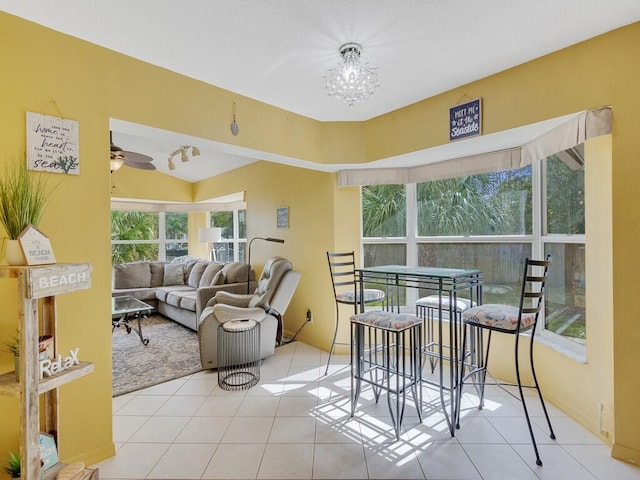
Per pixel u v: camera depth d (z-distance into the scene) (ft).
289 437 6.77
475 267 10.30
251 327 9.58
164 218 21.21
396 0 5.09
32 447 4.35
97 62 6.15
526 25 5.69
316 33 5.91
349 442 6.58
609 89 5.89
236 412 7.77
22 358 4.29
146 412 7.80
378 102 8.89
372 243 11.93
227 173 17.31
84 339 5.98
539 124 6.84
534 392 8.59
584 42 6.14
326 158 10.19
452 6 5.23
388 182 11.02
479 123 7.64
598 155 6.47
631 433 5.86
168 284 18.28
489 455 6.14
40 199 5.04
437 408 7.90
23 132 5.35
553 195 8.46
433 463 5.94
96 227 6.13
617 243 5.91
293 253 13.28
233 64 6.93
